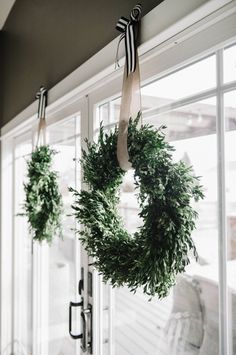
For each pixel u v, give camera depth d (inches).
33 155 65.1
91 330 54.9
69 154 64.7
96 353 53.7
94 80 50.1
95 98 54.2
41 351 79.7
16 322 104.7
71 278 66.2
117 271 34.1
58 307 72.3
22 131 96.2
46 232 62.9
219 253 34.8
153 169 32.1
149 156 32.7
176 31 34.8
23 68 86.3
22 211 98.8
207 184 36.1
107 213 37.8
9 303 109.5
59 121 68.6
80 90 55.3
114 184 38.9
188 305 38.7
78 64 54.8
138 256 32.5
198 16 31.9
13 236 105.7
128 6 41.7
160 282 30.9
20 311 102.1
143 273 31.4
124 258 33.6
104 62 45.6
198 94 36.7
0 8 98.1
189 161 38.1
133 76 37.6
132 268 32.4
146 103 44.0
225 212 34.2
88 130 56.5
